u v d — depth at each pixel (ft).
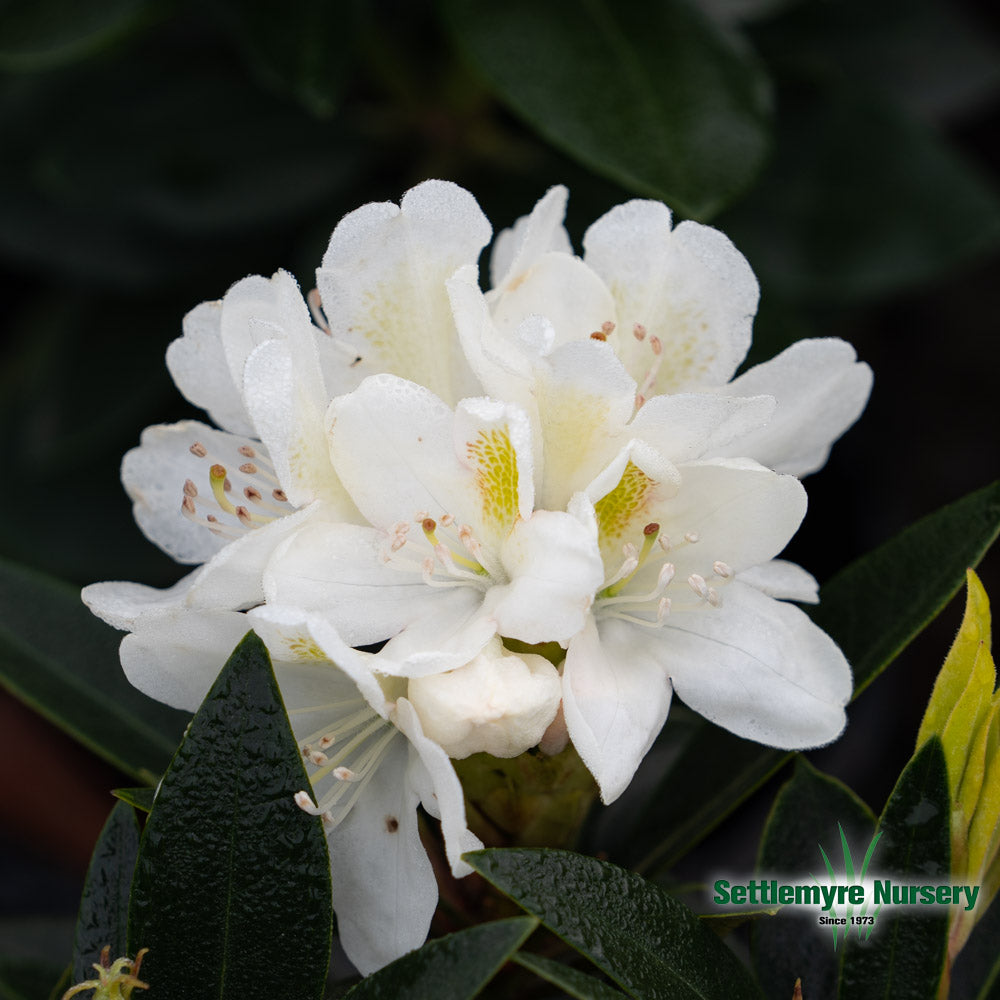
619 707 1.52
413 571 1.54
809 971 1.67
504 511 1.53
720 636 1.54
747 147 1.86
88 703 1.72
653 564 1.57
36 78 2.17
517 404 1.53
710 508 1.55
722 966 1.53
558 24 1.90
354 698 1.56
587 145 1.86
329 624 1.46
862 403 1.63
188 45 2.21
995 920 1.65
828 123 2.16
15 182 2.20
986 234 2.11
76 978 1.57
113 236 2.22
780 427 1.60
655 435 1.52
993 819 1.51
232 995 1.52
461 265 1.57
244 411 1.61
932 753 1.50
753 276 1.59
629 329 1.61
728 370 1.61
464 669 1.49
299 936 1.51
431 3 2.20
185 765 1.49
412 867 1.53
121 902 1.58
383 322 1.57
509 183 2.12
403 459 1.52
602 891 1.49
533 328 1.49
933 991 1.54
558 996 1.67
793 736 1.52
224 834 1.49
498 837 1.61
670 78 1.88
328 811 1.54
